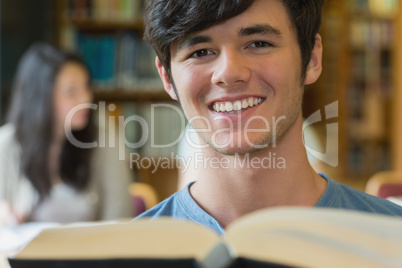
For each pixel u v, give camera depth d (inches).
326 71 145.9
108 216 68.2
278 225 21.0
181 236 21.6
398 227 19.2
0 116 91.0
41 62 65.0
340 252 19.4
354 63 153.0
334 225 20.1
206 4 29.2
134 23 112.4
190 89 31.2
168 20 30.8
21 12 98.2
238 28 29.4
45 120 64.3
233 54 29.8
